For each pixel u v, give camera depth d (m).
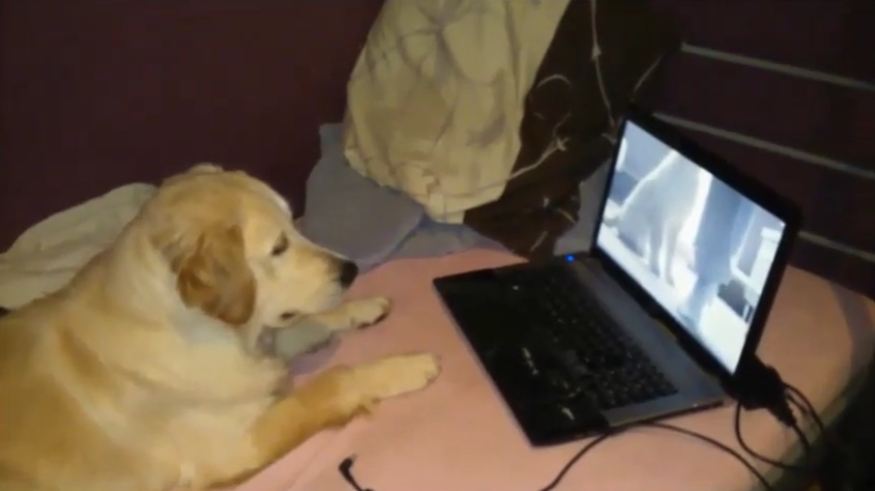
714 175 1.28
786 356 1.34
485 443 1.19
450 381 1.31
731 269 1.23
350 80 1.85
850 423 1.38
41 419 1.17
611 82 1.70
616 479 1.12
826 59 1.63
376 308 1.46
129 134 1.71
